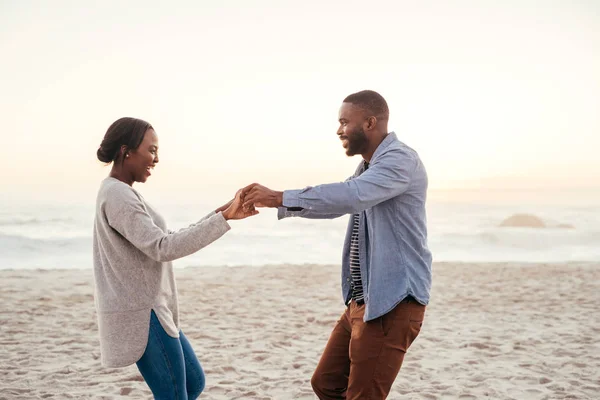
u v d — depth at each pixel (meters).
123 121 2.79
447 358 6.04
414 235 2.84
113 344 2.63
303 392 4.81
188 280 11.87
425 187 2.90
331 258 20.16
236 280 11.91
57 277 11.97
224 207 2.95
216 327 7.47
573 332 7.27
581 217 50.22
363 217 2.90
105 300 2.65
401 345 2.82
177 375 2.70
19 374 5.27
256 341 6.73
